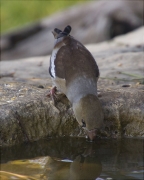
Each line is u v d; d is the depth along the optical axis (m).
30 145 11.04
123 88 12.57
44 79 13.80
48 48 25.20
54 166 9.85
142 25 25.41
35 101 11.39
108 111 11.36
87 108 10.05
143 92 12.02
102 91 12.20
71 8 27.20
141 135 11.48
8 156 10.44
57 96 11.68
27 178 9.26
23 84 12.76
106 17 25.14
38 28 26.06
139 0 25.75
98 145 11.07
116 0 25.86
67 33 12.14
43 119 11.28
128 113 11.43
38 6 32.28
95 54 17.50
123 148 10.84
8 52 25.47
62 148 10.91
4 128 10.77
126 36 20.69
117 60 16.30
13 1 33.03
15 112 11.00
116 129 11.45
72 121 11.41
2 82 12.91
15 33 25.83
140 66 15.44
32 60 17.17
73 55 11.38
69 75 10.92
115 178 9.03
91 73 10.96
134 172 9.30
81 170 9.54
